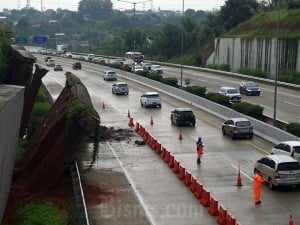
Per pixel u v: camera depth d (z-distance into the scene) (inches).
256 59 3484.3
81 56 6112.2
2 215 748.0
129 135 1577.3
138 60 4953.3
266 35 3437.5
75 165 1048.8
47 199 923.4
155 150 1363.2
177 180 1085.8
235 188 1026.1
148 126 1745.8
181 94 2399.1
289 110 2016.5
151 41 6530.5
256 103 2218.3
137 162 1241.4
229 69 3843.5
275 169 997.2
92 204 926.4
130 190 1013.2
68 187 996.6
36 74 1318.9
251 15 4793.3
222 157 1291.8
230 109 1829.5
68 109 933.2
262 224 824.9
